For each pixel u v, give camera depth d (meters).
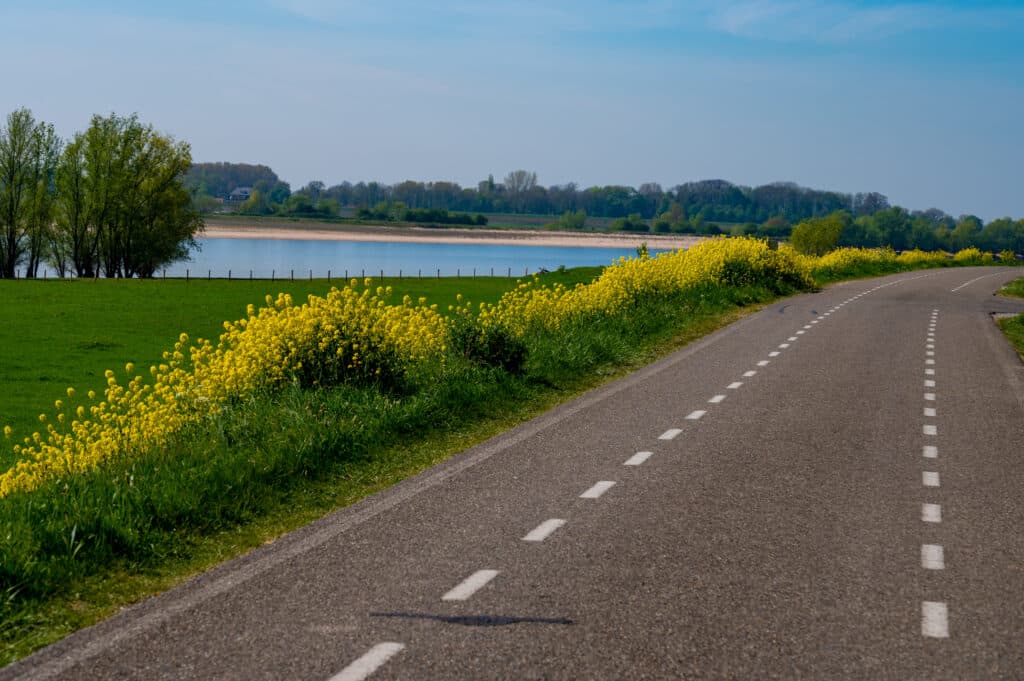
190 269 114.44
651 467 10.35
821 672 5.25
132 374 26.56
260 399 12.60
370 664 5.31
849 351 21.41
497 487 9.47
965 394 15.59
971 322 29.56
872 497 9.12
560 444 11.60
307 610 6.16
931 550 7.50
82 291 52.44
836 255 71.06
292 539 7.80
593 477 9.89
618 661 5.36
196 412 12.08
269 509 8.84
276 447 10.35
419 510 8.62
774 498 9.05
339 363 13.87
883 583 6.71
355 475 10.15
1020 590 6.61
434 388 13.95
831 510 8.65
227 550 7.69
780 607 6.22
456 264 146.75
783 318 29.59
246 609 6.19
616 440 11.83
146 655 5.48
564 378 16.97
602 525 8.12
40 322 38.03
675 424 12.89
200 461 9.90
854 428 12.63
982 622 6.01
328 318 14.10
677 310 27.95
